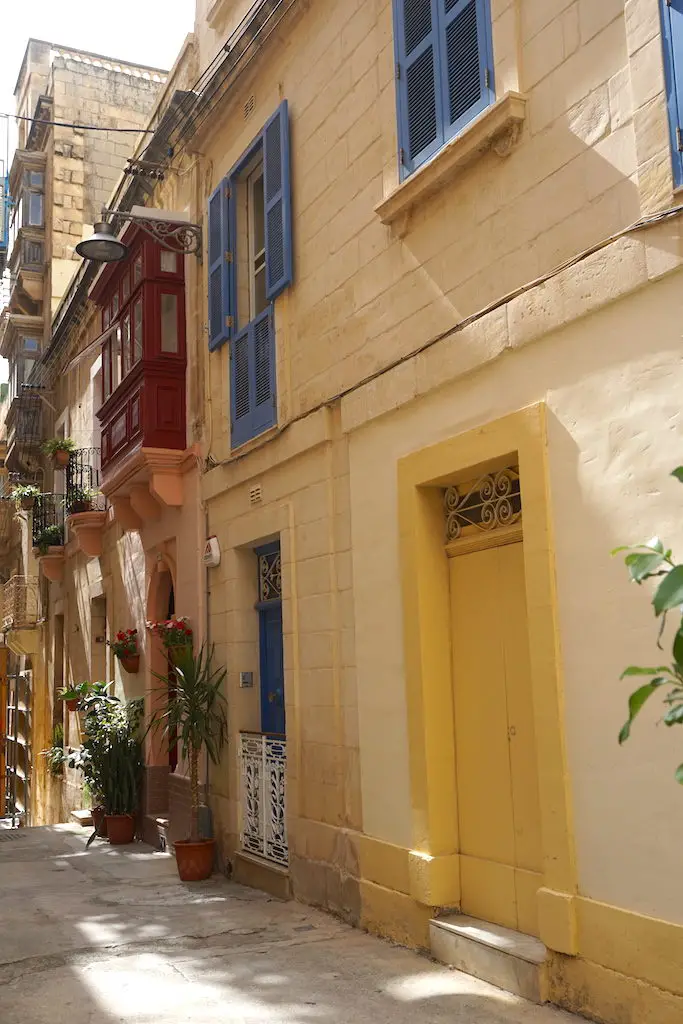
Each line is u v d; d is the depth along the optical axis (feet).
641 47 14.97
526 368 17.21
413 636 20.11
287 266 26.43
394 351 21.57
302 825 24.31
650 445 14.55
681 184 14.19
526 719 17.85
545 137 17.07
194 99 33.12
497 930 17.72
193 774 29.37
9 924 22.77
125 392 37.37
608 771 14.90
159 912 23.85
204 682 30.01
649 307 14.67
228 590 29.99
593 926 14.88
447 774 19.63
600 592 15.29
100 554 48.96
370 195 22.84
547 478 16.46
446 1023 14.87
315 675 24.20
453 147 18.93
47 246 68.23
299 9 26.09
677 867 13.61
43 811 64.28
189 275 35.32
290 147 26.96
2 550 88.63
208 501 32.04
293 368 26.45
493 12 18.31
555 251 16.76
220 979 17.61
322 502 24.17
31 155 69.21
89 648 51.29
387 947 19.66
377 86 22.68
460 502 20.11
